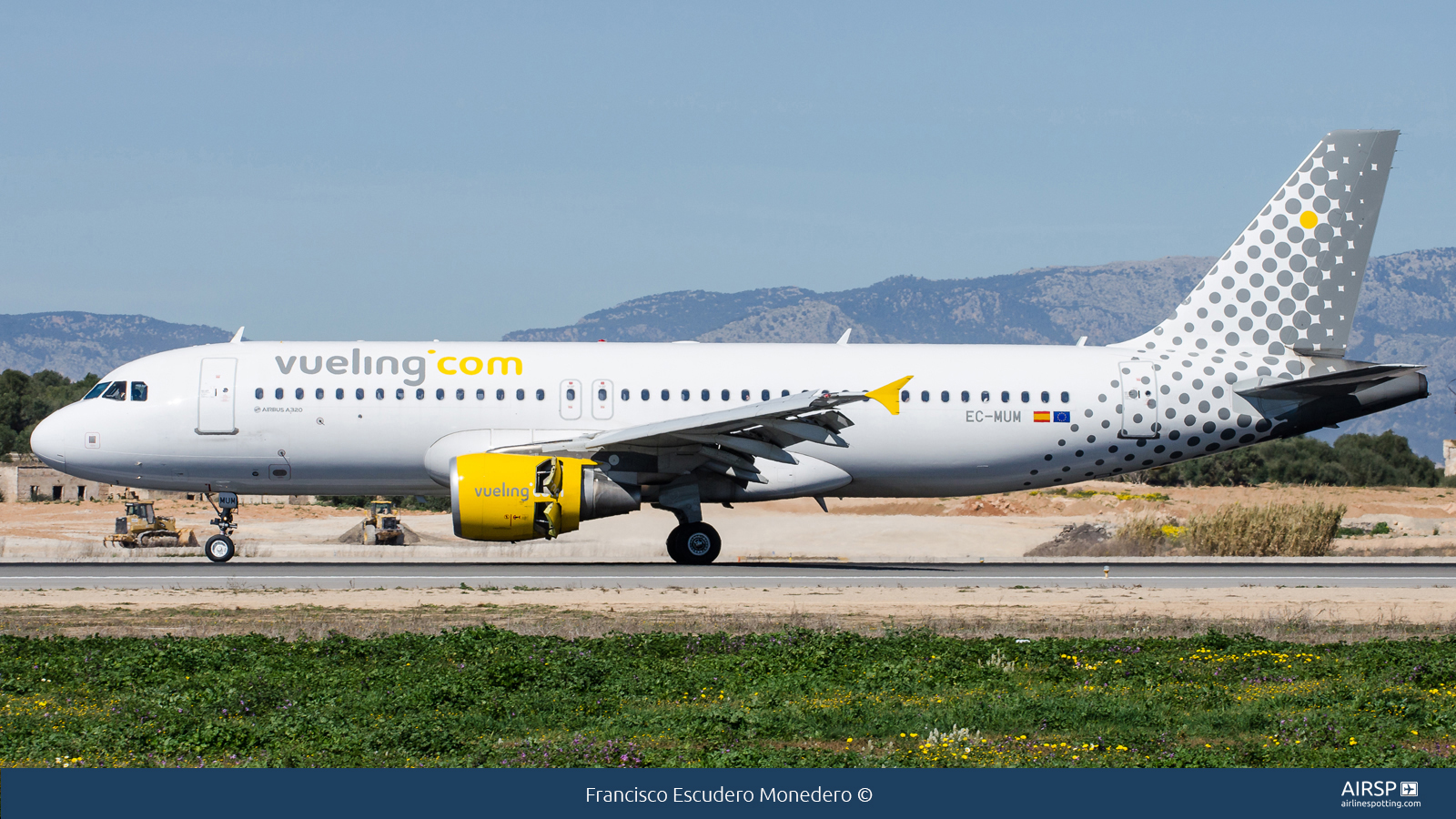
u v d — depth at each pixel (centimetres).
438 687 4459
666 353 9356
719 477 9044
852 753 3800
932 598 7281
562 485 8269
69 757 3697
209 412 8981
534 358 9194
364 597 7119
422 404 9012
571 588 7594
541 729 4144
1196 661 5241
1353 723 4188
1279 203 9944
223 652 5084
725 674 4903
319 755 3725
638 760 3656
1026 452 9525
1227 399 9700
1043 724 4169
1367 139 9925
